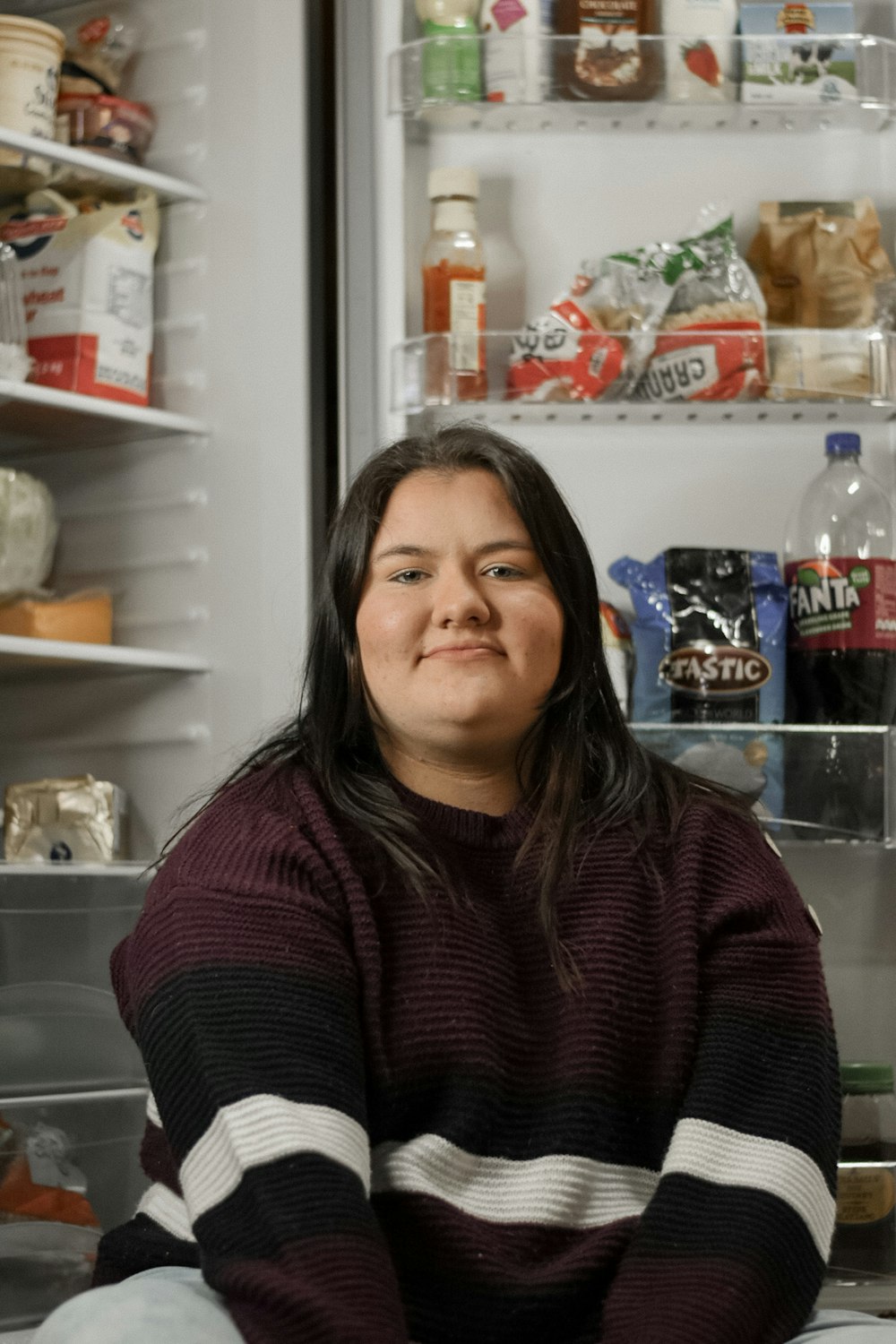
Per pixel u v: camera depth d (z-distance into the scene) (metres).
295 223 2.01
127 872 1.74
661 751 1.74
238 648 1.99
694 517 1.96
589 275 1.89
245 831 1.23
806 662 1.85
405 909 1.22
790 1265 1.10
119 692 2.09
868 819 1.75
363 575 1.31
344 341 1.92
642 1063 1.22
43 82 2.00
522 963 1.23
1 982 1.65
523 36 1.85
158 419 2.00
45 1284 1.63
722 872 1.29
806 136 1.97
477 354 1.81
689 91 1.84
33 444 2.12
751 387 1.81
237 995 1.13
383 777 1.31
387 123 1.91
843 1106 1.71
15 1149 1.65
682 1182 1.14
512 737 1.29
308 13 2.07
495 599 1.27
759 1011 1.23
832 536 1.88
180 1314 1.02
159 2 2.13
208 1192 1.07
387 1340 0.96
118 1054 1.74
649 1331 1.03
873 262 1.92
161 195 2.07
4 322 1.90
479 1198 1.17
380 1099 1.17
